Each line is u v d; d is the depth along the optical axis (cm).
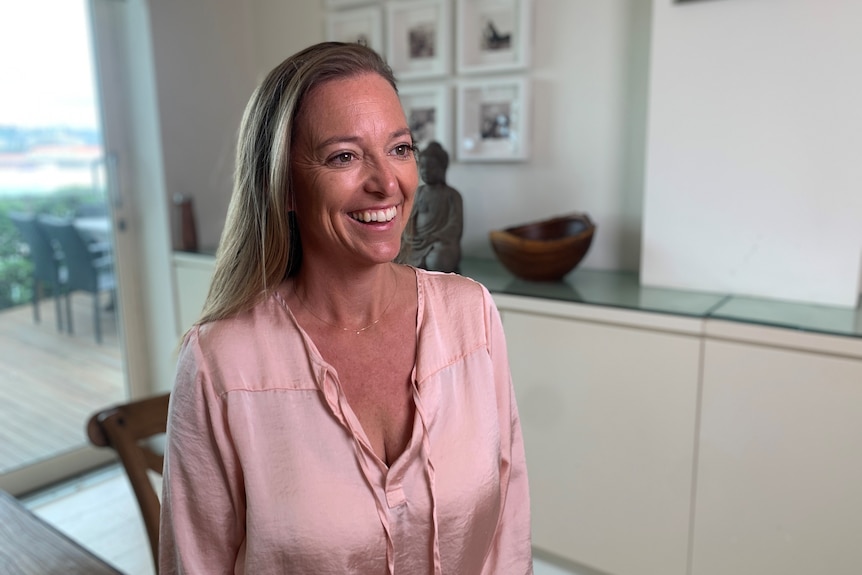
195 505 79
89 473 289
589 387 181
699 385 163
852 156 163
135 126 288
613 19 213
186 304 283
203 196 300
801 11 164
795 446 152
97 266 292
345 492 76
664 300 181
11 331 265
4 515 121
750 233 181
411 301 88
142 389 313
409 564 80
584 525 189
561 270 204
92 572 104
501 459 94
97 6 277
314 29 288
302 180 74
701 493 168
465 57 241
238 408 76
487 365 88
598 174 225
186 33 285
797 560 157
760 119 174
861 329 147
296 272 85
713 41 177
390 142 74
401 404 83
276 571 76
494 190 248
